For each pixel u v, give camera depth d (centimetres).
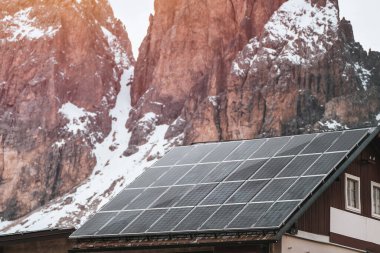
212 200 4803
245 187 4825
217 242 4503
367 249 5116
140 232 4734
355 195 5138
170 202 4944
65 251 5391
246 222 4475
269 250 4481
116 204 5172
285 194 4609
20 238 5559
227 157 5284
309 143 5106
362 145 4947
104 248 4841
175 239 4634
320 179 4641
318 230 4784
